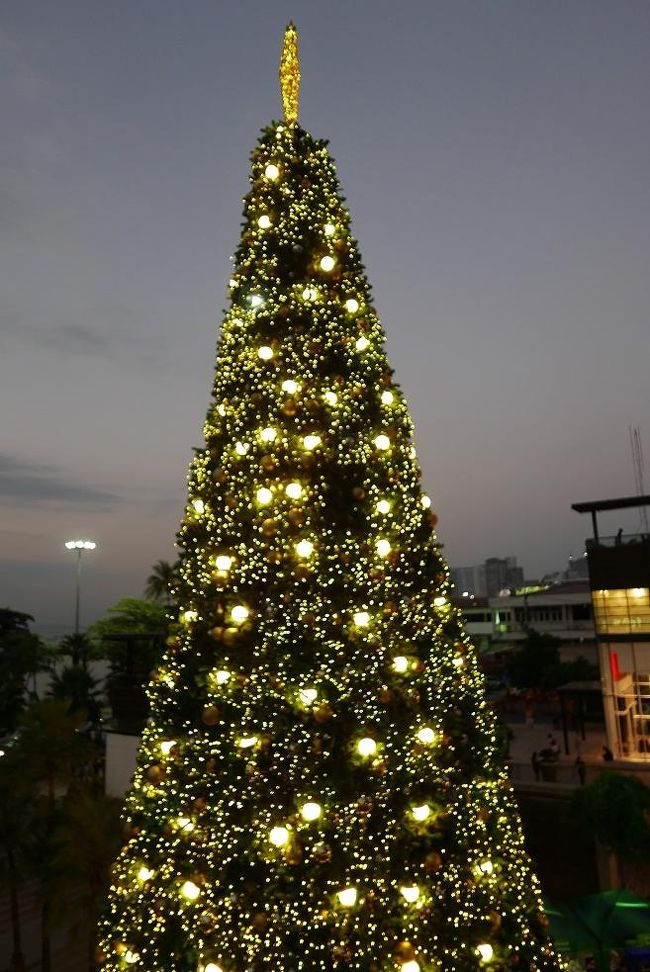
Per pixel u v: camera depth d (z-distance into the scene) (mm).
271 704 7777
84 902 13688
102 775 26453
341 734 7715
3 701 39250
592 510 34375
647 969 13773
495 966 7469
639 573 32531
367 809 7430
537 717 49688
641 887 19391
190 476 9320
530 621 80750
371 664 7898
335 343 9094
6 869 16250
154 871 7910
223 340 9555
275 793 7547
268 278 9414
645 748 31312
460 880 7605
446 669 8398
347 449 8688
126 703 24234
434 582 8742
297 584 8070
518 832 8656
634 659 32250
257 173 10188
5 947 17734
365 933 7121
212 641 8359
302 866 7273
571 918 12172
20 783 16266
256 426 8820
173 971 7477
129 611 49531
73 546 64812
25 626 53188
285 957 7125
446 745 7922
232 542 8500
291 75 10562
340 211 10039
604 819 17750
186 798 7859
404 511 8789
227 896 7418
